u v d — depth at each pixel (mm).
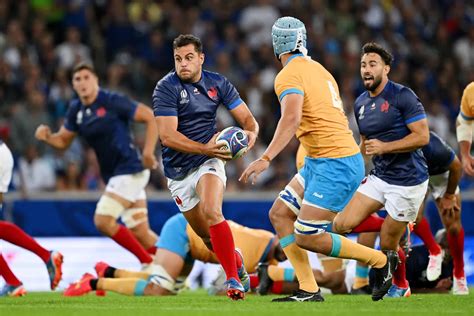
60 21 59344
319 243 24484
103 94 34406
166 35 59469
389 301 25406
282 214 25562
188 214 25484
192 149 24000
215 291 31828
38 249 31109
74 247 42438
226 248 24109
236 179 50844
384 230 27328
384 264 24859
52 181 49500
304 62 24781
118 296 30859
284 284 30359
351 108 55812
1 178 29719
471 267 41625
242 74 57656
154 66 58438
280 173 51062
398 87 26984
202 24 60000
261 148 53781
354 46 61688
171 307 23797
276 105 56531
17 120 50188
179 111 24891
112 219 34688
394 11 65625
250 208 43188
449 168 29781
